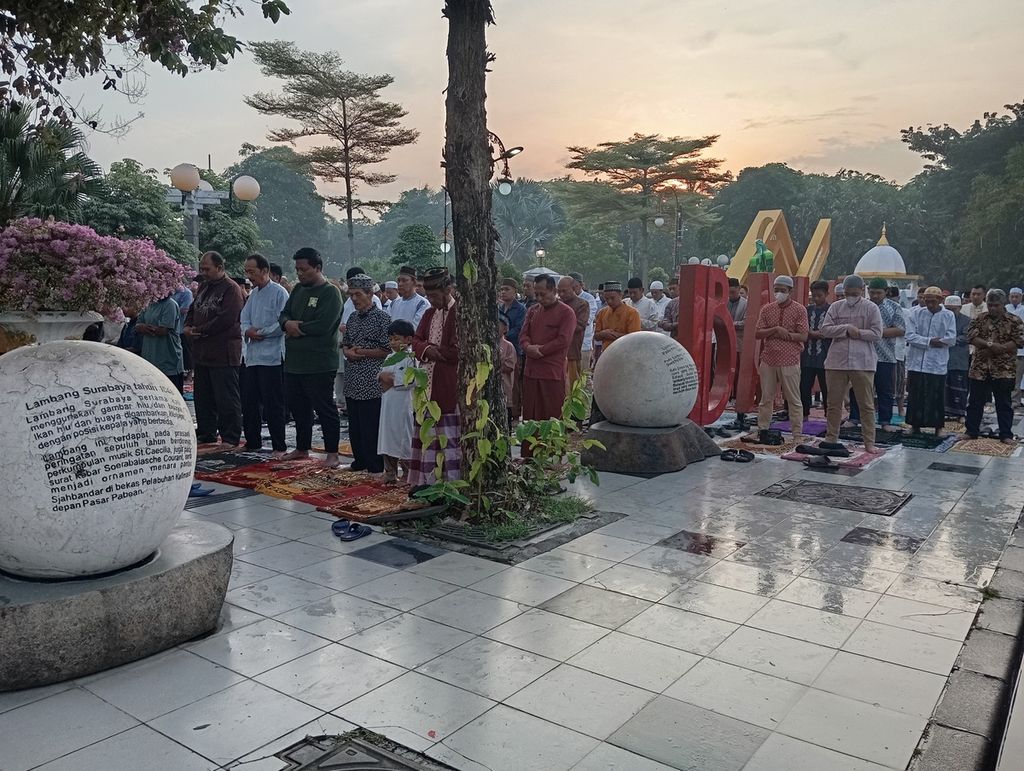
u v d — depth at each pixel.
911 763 2.91
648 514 6.24
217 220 28.41
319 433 10.08
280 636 3.95
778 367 9.10
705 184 55.22
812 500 6.70
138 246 4.31
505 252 68.06
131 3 4.89
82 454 3.46
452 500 5.91
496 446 5.86
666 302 14.13
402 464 6.99
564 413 6.26
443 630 4.03
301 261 7.42
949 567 5.04
